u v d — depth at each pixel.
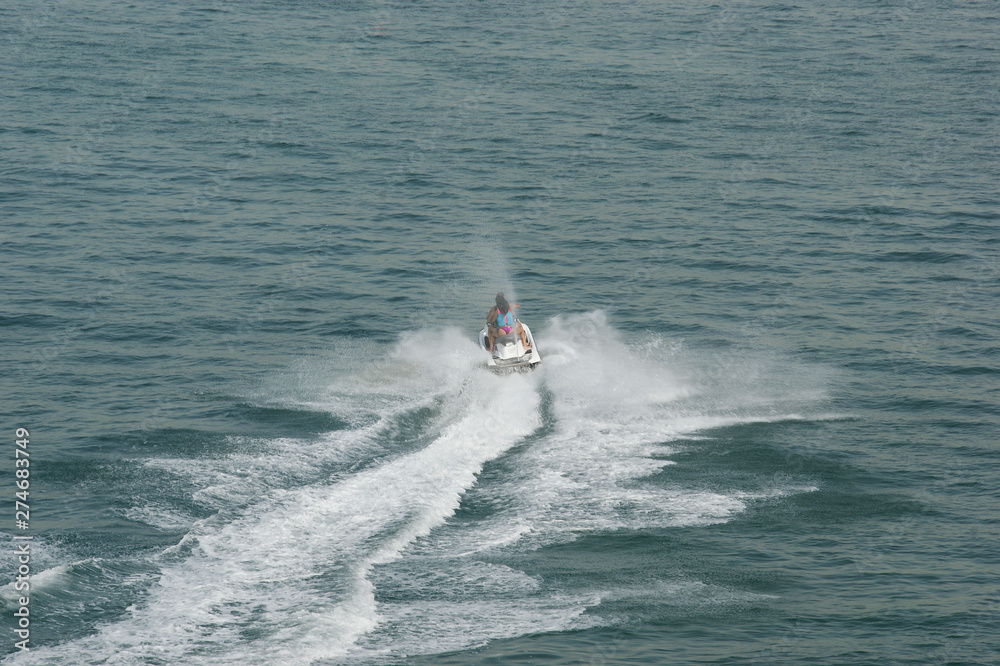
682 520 53.94
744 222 120.50
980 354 82.44
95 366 78.00
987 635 43.16
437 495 56.00
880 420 69.25
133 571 46.69
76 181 131.12
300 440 63.72
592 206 126.44
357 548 49.47
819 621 44.62
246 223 117.81
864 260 107.50
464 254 109.12
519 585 47.09
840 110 179.00
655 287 100.12
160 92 184.88
